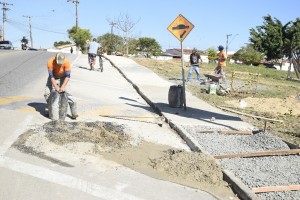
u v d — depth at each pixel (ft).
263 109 39.99
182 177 18.10
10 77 47.03
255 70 115.03
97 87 46.03
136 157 20.24
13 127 23.17
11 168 16.98
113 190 16.01
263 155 22.41
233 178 17.89
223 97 46.39
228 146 24.02
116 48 185.68
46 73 54.60
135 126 27.12
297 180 18.71
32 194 14.78
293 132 29.63
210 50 201.26
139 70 70.64
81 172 17.47
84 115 28.81
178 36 33.65
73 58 92.22
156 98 39.40
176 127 27.20
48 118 26.32
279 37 112.88
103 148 20.85
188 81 59.41
